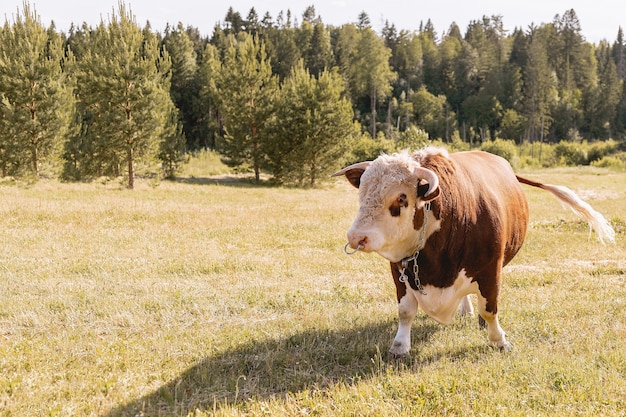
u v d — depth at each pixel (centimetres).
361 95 11338
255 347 667
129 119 3011
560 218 1938
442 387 521
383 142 5788
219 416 483
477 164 670
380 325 750
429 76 13325
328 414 479
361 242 516
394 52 14612
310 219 1952
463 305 798
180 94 8069
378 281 1060
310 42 12131
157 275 1077
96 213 1873
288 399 516
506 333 709
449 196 559
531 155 8862
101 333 749
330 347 670
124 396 534
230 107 4041
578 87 12669
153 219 1833
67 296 888
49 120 3103
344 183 4269
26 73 3012
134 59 3098
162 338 709
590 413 457
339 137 3959
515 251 725
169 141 3953
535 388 516
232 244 1461
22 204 1984
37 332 740
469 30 16225
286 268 1159
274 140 3931
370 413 477
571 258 1259
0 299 873
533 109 10044
